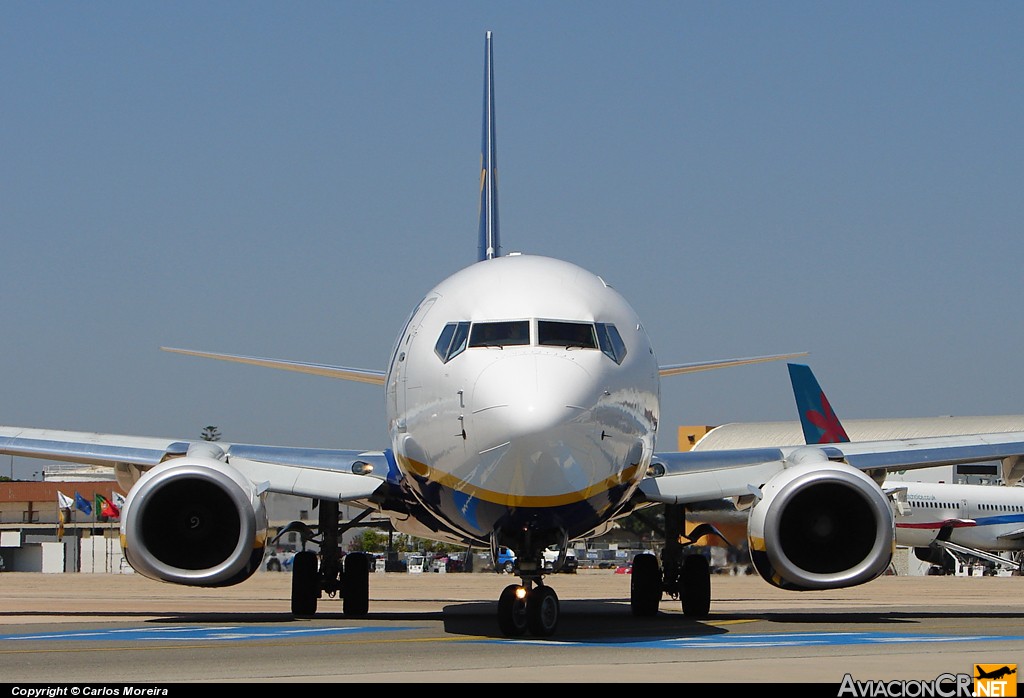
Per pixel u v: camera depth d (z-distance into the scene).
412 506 37.12
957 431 188.50
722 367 44.16
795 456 37.69
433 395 30.97
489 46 56.50
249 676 21.73
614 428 29.89
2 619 42.25
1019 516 153.62
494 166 54.78
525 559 30.98
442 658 24.91
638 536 87.88
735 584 92.06
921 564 177.50
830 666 22.81
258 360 46.12
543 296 31.47
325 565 41.75
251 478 37.09
